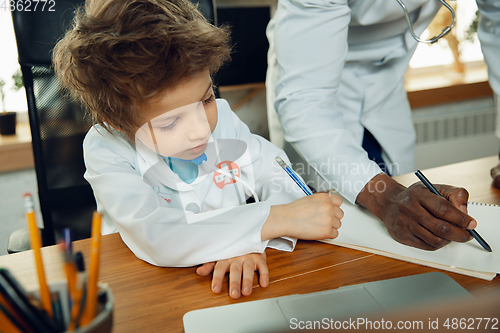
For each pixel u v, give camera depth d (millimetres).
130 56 523
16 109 2139
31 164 2018
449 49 2473
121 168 659
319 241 623
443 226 538
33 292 310
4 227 1897
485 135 2408
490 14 900
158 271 551
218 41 600
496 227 615
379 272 522
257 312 435
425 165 2363
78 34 579
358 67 1079
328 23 836
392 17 924
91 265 296
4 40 1992
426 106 2316
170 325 435
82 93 643
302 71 867
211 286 509
